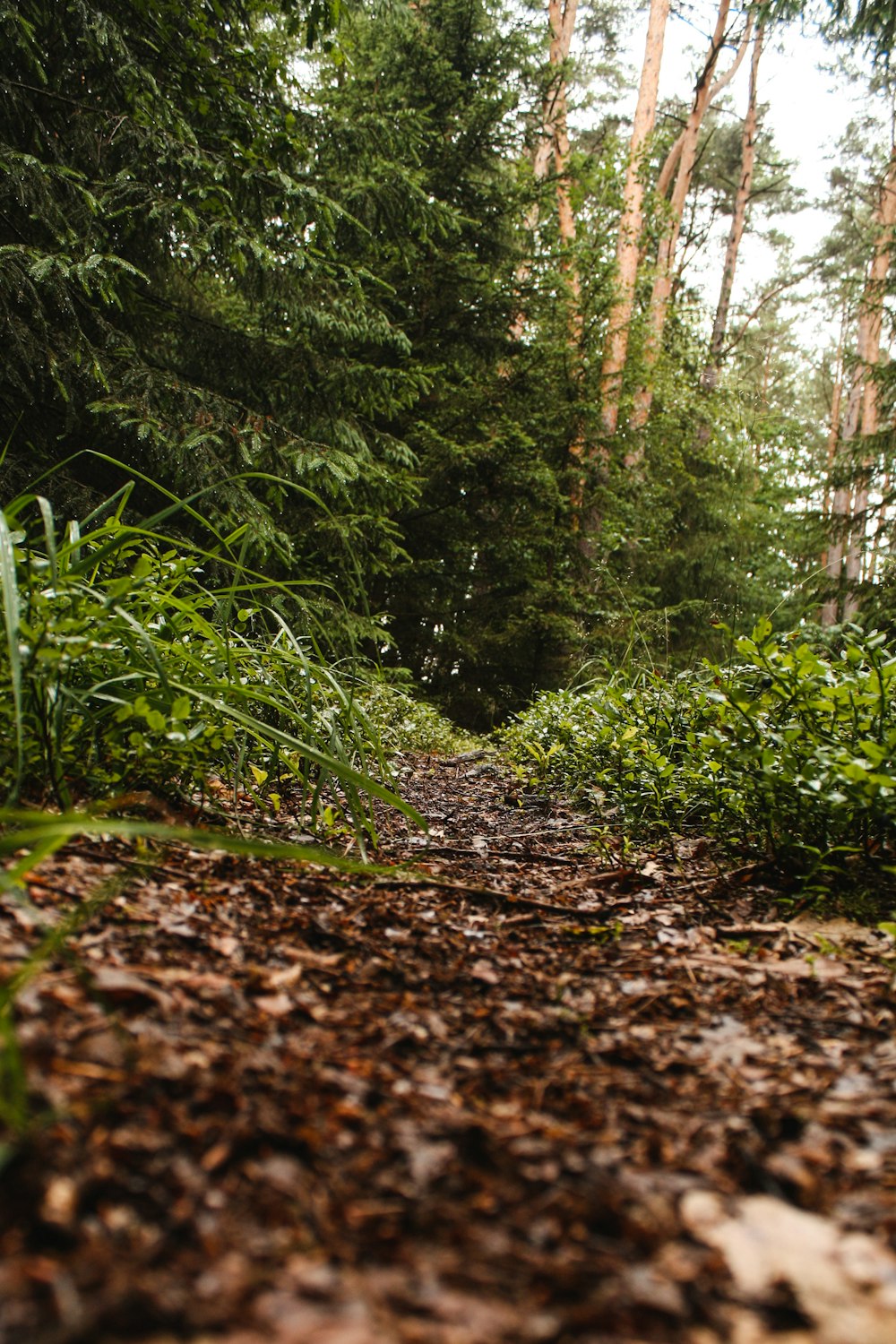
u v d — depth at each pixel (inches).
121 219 251.1
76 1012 44.6
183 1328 26.4
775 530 842.2
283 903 75.1
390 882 88.1
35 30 231.9
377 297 459.8
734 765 107.9
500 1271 31.2
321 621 292.7
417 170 451.5
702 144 1028.5
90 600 88.4
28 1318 25.8
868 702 98.7
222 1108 38.9
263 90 286.5
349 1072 45.6
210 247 245.9
